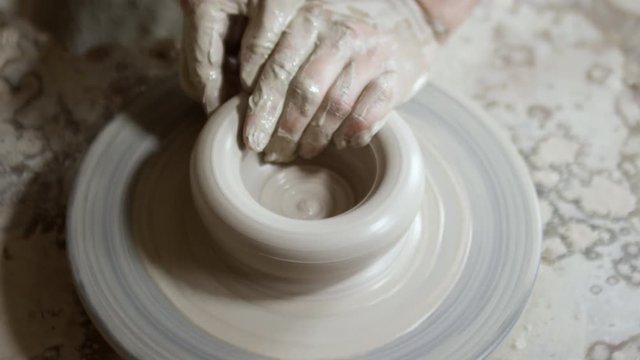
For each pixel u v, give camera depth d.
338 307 1.10
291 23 1.12
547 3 1.80
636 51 1.73
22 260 1.34
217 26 1.14
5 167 1.47
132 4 1.60
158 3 1.62
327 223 1.01
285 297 1.10
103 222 1.19
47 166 1.47
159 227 1.19
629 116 1.61
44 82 1.60
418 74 1.24
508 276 1.15
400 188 1.05
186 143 1.28
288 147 1.14
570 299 1.35
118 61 1.64
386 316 1.10
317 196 1.21
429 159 1.28
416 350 1.08
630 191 1.50
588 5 1.79
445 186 1.25
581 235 1.43
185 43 1.16
